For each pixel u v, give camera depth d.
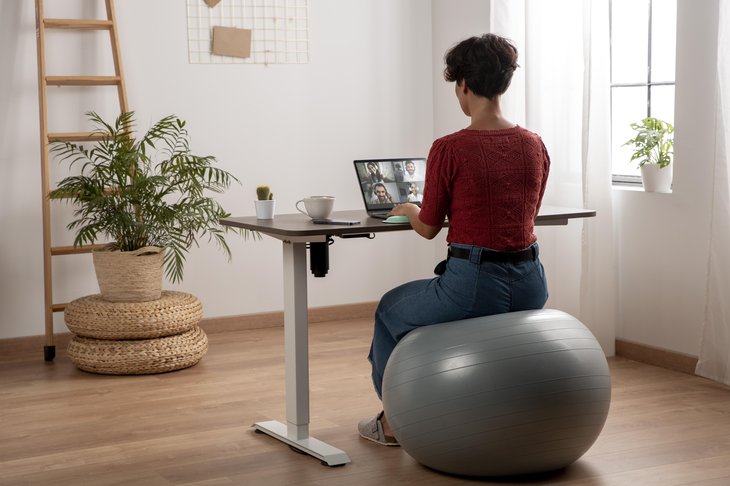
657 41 4.71
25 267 4.96
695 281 4.22
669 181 4.46
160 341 4.42
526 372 2.76
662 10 4.68
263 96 5.43
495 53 2.89
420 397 2.86
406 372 2.90
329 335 5.25
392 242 5.85
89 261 5.09
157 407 3.84
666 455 3.14
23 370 4.52
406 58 5.78
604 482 2.90
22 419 3.70
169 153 5.23
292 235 2.91
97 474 3.05
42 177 4.77
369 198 3.39
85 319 4.41
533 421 2.77
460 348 2.81
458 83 2.97
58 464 3.16
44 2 4.90
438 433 2.85
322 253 3.21
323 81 5.57
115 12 5.00
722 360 4.04
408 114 5.82
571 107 4.67
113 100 5.10
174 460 3.18
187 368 4.52
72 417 3.71
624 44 4.89
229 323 5.41
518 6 4.98
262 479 2.97
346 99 5.64
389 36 5.72
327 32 5.56
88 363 4.38
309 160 5.57
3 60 4.84
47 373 4.46
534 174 2.92
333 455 3.11
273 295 5.54
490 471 2.88
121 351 4.36
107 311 4.39
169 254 4.63
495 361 2.77
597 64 4.48
